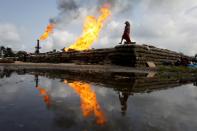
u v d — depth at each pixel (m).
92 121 3.69
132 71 20.52
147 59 31.47
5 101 5.32
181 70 21.88
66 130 3.19
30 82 9.70
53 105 4.93
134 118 3.98
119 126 3.45
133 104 5.36
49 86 8.40
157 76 15.24
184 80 13.14
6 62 38.31
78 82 10.02
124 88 8.29
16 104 4.98
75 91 7.21
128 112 4.46
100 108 4.76
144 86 9.18
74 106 4.89
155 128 3.44
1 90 7.19
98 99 5.88
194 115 4.43
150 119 3.96
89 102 5.40
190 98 6.61
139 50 30.09
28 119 3.73
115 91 7.48
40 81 10.14
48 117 3.88
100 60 36.12
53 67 25.20
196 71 21.84
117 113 4.36
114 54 32.97
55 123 3.52
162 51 35.94
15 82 9.62
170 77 15.01
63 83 9.50
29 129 3.21
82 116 4.02
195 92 7.96
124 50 31.02
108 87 8.48
